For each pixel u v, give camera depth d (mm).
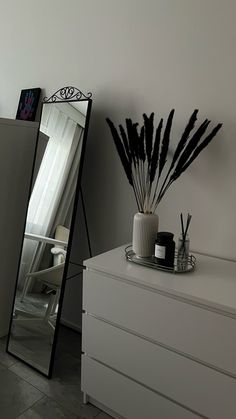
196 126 1445
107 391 1421
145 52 1546
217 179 1424
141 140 1368
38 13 1990
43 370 1706
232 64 1315
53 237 1778
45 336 1759
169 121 1309
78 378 1686
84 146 1654
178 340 1164
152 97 1558
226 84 1343
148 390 1290
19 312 1902
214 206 1448
